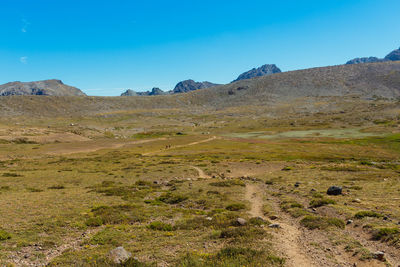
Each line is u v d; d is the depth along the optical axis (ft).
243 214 65.26
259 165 200.95
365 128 555.69
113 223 58.29
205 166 194.59
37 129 492.95
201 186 115.03
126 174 151.94
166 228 53.21
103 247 41.98
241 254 36.27
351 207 64.59
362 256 35.88
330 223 52.54
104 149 359.66
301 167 184.55
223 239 44.98
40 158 253.03
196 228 53.67
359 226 49.73
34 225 53.93
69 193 93.56
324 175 138.00
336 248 40.22
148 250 40.19
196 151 334.03
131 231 51.57
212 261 33.55
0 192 95.45
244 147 370.94
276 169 185.06
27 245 43.24
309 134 524.93
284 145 381.40
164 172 160.35
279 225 52.95
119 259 34.27
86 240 45.73
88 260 35.70
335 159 240.32
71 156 277.44
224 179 144.05
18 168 180.34
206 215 66.23
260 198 88.79
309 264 34.19
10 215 61.31
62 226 54.75
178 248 40.93
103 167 187.21
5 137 376.48
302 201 78.89
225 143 437.99
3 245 42.65
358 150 305.53
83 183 120.78
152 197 93.91
